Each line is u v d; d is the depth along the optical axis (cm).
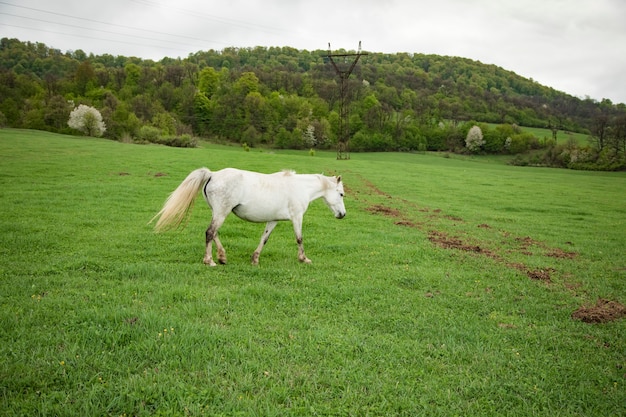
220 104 8906
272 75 10888
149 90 9412
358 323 666
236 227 1399
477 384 507
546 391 510
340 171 3578
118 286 743
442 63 15238
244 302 706
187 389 445
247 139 8175
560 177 4678
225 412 415
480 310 771
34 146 3491
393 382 497
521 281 979
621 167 6544
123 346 522
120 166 2678
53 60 10462
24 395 411
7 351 485
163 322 582
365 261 1070
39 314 593
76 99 7738
